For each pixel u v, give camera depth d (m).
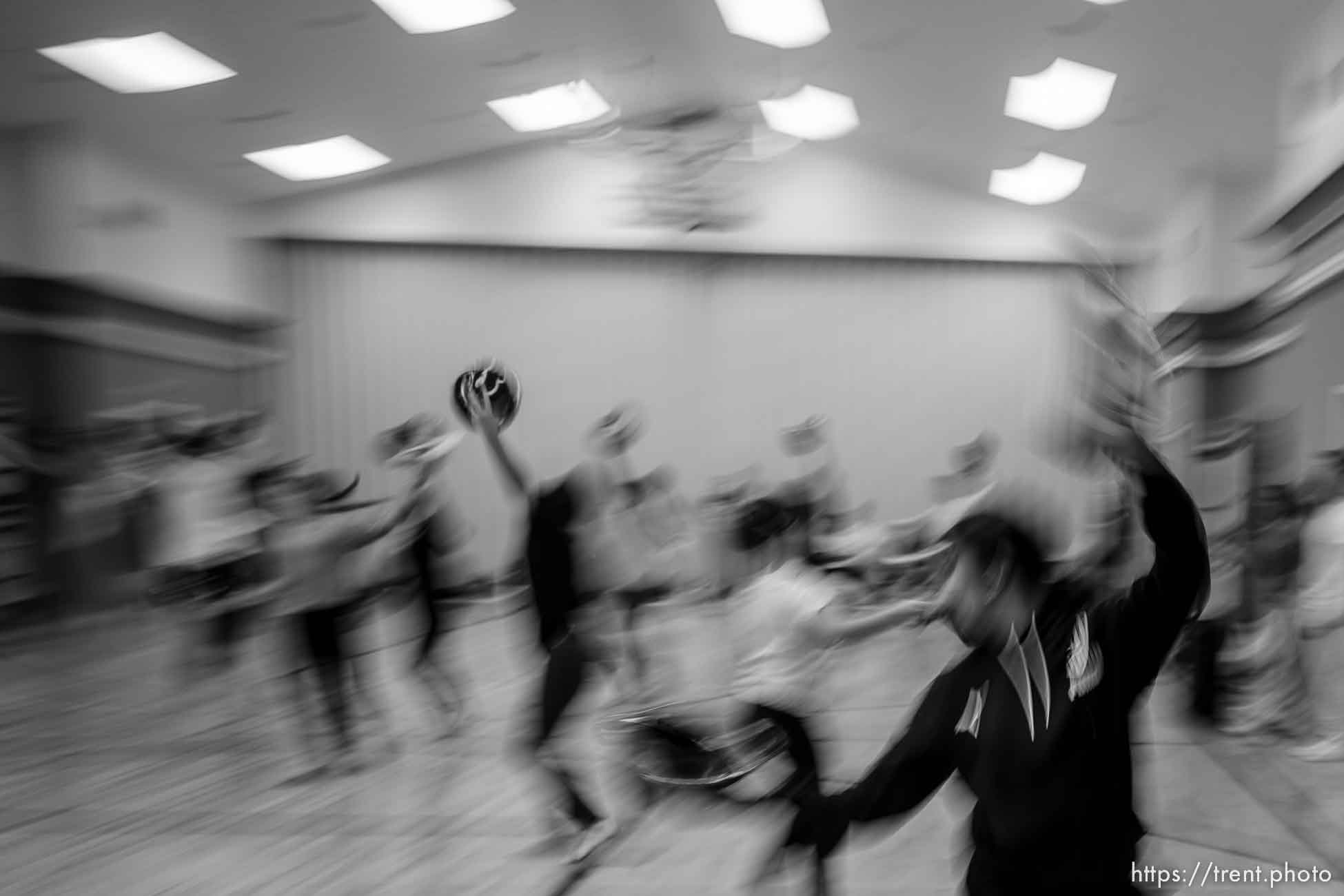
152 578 6.38
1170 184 10.66
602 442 7.01
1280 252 8.65
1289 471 8.19
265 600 5.46
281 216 12.32
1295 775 4.14
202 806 4.04
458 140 11.70
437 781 4.29
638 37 9.77
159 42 8.19
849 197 12.23
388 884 3.23
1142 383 1.31
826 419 12.56
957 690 1.49
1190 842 3.41
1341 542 4.48
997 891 1.39
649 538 6.92
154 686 6.34
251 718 5.47
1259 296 9.30
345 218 12.30
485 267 12.52
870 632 2.79
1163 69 8.23
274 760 4.67
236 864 3.42
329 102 9.94
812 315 12.55
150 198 10.33
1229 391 10.12
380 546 5.09
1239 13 7.11
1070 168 10.91
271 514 5.51
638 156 11.52
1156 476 1.31
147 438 9.05
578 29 9.44
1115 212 11.96
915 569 2.80
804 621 2.80
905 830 3.58
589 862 3.28
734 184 12.22
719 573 4.87
